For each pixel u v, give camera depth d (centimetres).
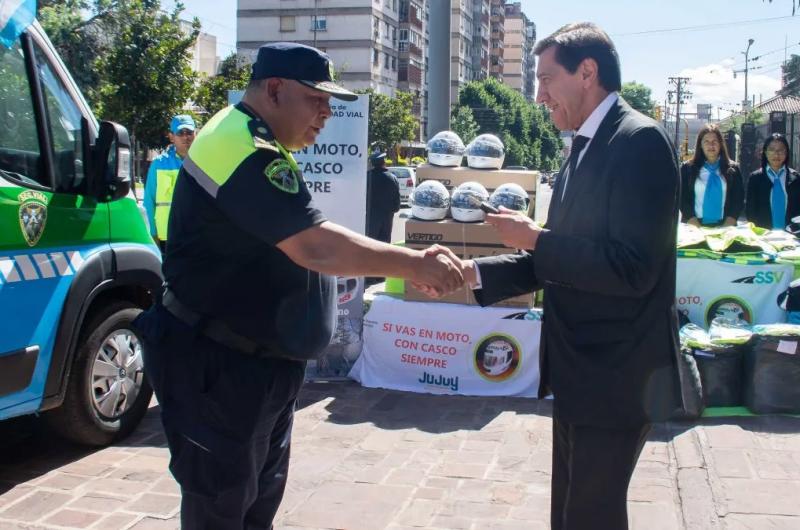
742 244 573
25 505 379
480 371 563
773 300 563
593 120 239
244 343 246
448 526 353
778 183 755
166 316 253
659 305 235
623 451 241
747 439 442
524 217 245
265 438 260
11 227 381
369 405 540
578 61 237
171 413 248
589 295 237
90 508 376
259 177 228
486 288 264
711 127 682
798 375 480
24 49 407
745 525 342
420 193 555
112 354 465
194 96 2014
